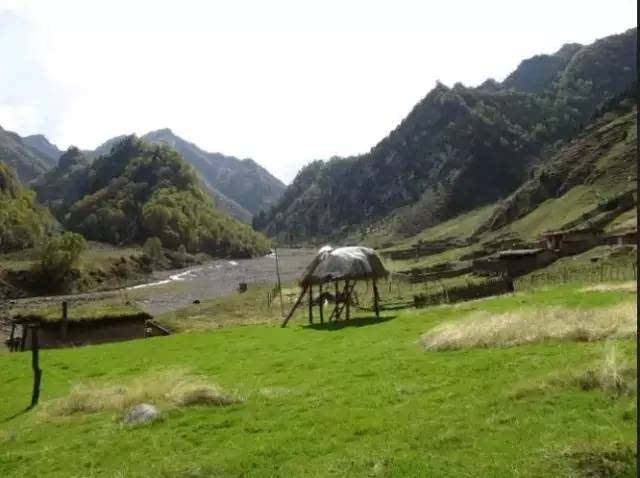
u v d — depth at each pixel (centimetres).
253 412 1658
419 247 17712
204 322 6794
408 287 8956
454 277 9738
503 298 3806
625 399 1325
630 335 1977
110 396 1973
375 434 1357
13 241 15988
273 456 1291
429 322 3250
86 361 3092
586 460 1042
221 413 1680
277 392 1866
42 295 12019
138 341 3728
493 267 9106
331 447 1301
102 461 1410
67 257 12556
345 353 2542
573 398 1379
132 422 1675
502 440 1195
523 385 1518
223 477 1216
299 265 17938
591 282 4391
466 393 1585
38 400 2216
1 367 3080
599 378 1448
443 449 1198
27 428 1812
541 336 2159
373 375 1998
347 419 1490
